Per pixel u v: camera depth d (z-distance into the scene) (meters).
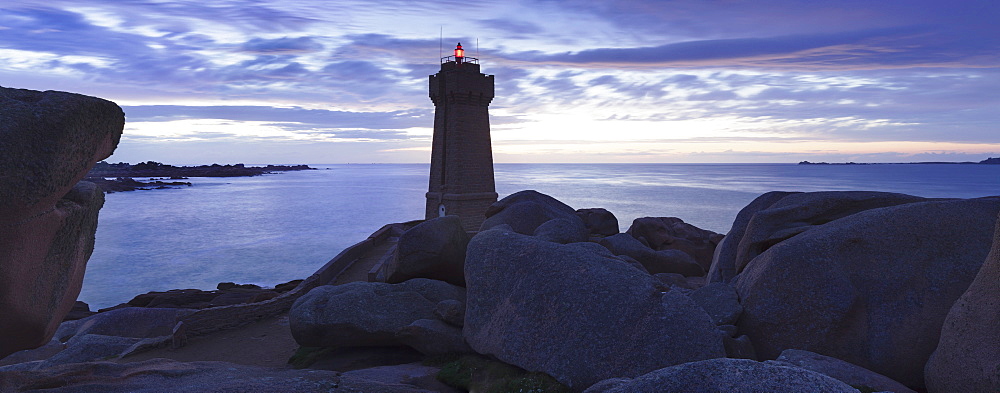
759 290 10.45
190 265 76.12
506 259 11.41
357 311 12.37
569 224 18.89
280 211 160.50
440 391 9.48
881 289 9.88
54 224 5.71
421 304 12.82
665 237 21.50
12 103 5.05
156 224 125.88
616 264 10.44
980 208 10.55
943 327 8.22
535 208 22.19
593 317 9.42
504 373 9.60
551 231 18.33
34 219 5.29
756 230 13.05
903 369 9.20
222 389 7.16
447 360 10.98
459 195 54.09
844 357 9.55
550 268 10.59
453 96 53.62
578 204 179.38
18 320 5.68
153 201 196.88
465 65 53.66
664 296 9.58
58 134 5.08
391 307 12.62
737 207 169.00
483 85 54.75
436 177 56.81
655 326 9.05
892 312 9.62
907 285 9.80
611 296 9.63
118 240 100.56
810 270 10.18
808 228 12.31
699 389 4.34
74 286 6.75
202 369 8.59
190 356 14.82
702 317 9.23
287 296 19.34
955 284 9.58
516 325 10.10
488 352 10.22
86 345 16.41
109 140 6.05
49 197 5.31
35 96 5.33
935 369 8.09
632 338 8.98
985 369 7.05
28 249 5.37
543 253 11.03
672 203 184.25
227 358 14.47
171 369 8.36
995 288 7.47
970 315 7.67
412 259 14.18
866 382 7.90
